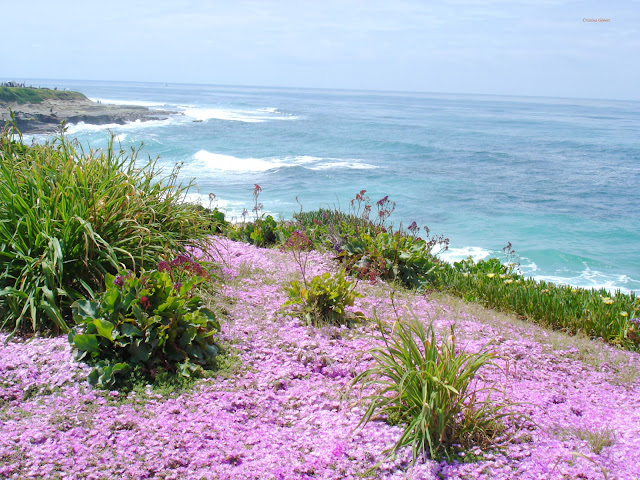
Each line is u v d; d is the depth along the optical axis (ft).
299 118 337.52
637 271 62.75
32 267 16.01
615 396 16.34
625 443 12.52
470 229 80.48
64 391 12.64
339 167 139.64
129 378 13.43
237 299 20.45
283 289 22.25
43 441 10.70
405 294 25.99
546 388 16.20
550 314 25.85
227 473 10.39
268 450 11.36
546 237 76.84
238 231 33.96
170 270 16.93
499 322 23.43
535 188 117.29
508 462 11.38
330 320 19.21
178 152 152.76
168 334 14.33
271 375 14.82
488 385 15.49
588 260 66.13
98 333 13.55
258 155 160.15
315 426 12.63
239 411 12.85
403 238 29.30
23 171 18.86
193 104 506.07
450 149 189.26
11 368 13.19
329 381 15.08
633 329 23.47
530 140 236.22
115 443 10.92
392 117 389.19
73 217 16.78
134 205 19.25
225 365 14.99
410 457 11.37
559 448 12.05
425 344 12.58
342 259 28.99
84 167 19.49
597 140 245.45
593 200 105.81
